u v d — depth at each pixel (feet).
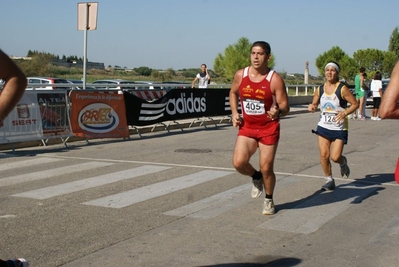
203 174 30.53
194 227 20.18
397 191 26.66
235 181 28.63
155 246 17.95
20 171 31.32
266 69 20.34
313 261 16.70
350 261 16.72
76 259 16.65
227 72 186.91
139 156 37.27
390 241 18.76
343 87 25.11
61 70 169.27
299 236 19.22
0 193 25.57
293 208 23.16
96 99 44.04
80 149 40.68
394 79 9.87
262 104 20.36
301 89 122.72
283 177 29.99
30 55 131.75
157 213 22.09
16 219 21.07
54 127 41.19
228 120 63.52
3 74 9.14
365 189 27.07
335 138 25.77
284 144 44.24
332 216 21.93
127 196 25.05
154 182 28.30
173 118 51.93
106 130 44.98
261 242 18.49
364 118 71.67
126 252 17.34
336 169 32.71
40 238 18.70
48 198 24.57
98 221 20.84
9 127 38.04
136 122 47.75
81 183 27.89
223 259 16.79
